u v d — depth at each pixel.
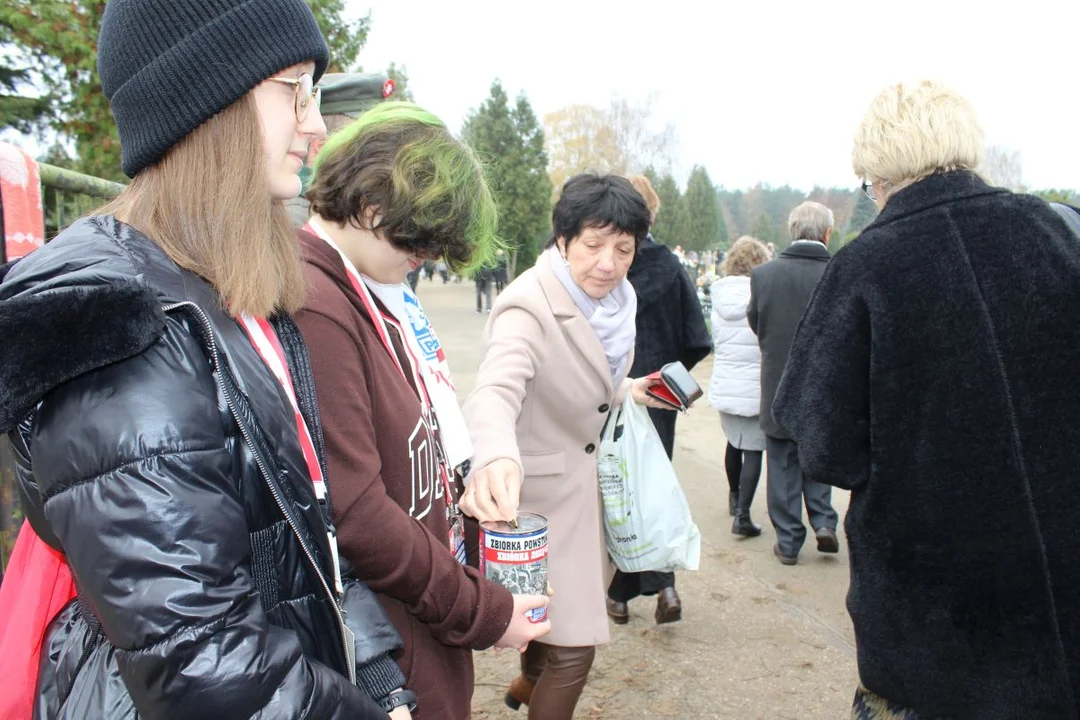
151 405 0.80
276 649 0.84
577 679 2.17
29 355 0.73
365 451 1.21
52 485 0.80
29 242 2.02
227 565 0.81
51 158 8.21
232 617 0.80
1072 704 1.63
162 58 0.92
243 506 0.93
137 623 0.76
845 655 3.28
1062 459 1.62
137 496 0.78
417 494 1.37
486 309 17.77
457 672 1.43
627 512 2.53
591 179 2.22
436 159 1.32
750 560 4.31
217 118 0.96
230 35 0.94
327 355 1.20
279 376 1.04
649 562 2.54
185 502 0.79
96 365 0.77
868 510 1.78
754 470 4.58
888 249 1.76
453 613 1.29
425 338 1.60
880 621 1.76
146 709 0.79
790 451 4.21
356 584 1.19
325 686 0.88
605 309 2.27
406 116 1.35
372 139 1.31
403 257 1.40
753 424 4.53
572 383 2.20
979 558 1.66
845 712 2.88
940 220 1.72
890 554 1.75
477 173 1.39
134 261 0.88
